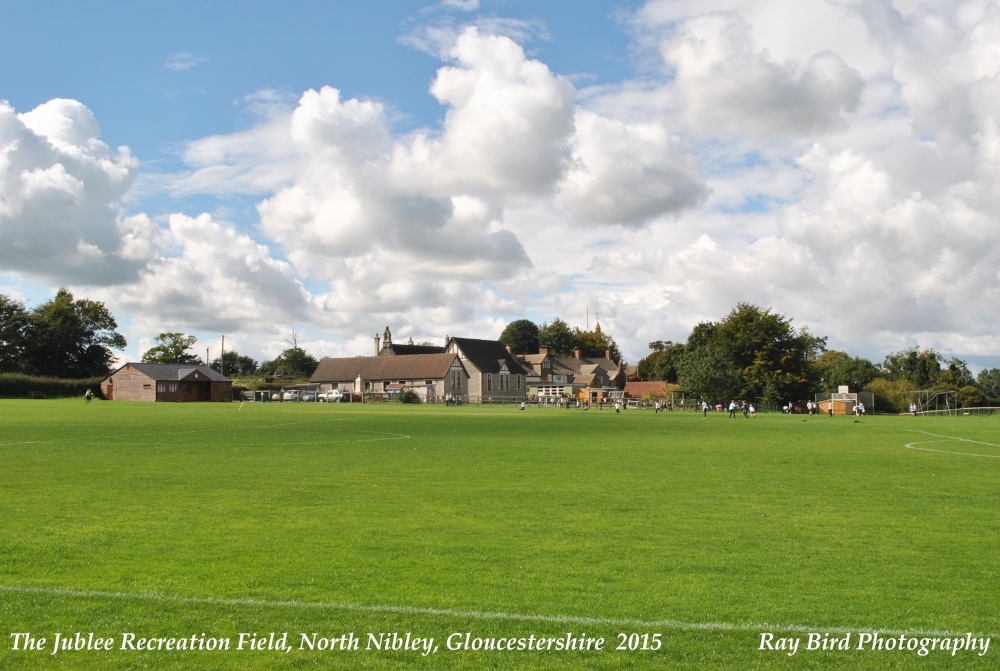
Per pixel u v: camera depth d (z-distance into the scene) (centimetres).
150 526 1422
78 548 1241
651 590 1031
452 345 14950
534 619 916
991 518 1563
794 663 798
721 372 10219
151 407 8206
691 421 6175
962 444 3694
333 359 15925
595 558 1198
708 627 894
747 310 11406
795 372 11250
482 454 2883
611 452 3016
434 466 2450
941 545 1309
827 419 7281
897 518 1558
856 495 1873
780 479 2180
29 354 14775
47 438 3519
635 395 16112
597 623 903
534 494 1839
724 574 1113
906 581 1087
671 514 1581
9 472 2225
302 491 1870
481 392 14525
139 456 2712
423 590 1021
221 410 7462
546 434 4138
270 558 1182
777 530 1424
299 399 13500
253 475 2188
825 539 1350
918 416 8706
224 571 1105
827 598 1004
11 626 883
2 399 11281
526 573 1108
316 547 1259
